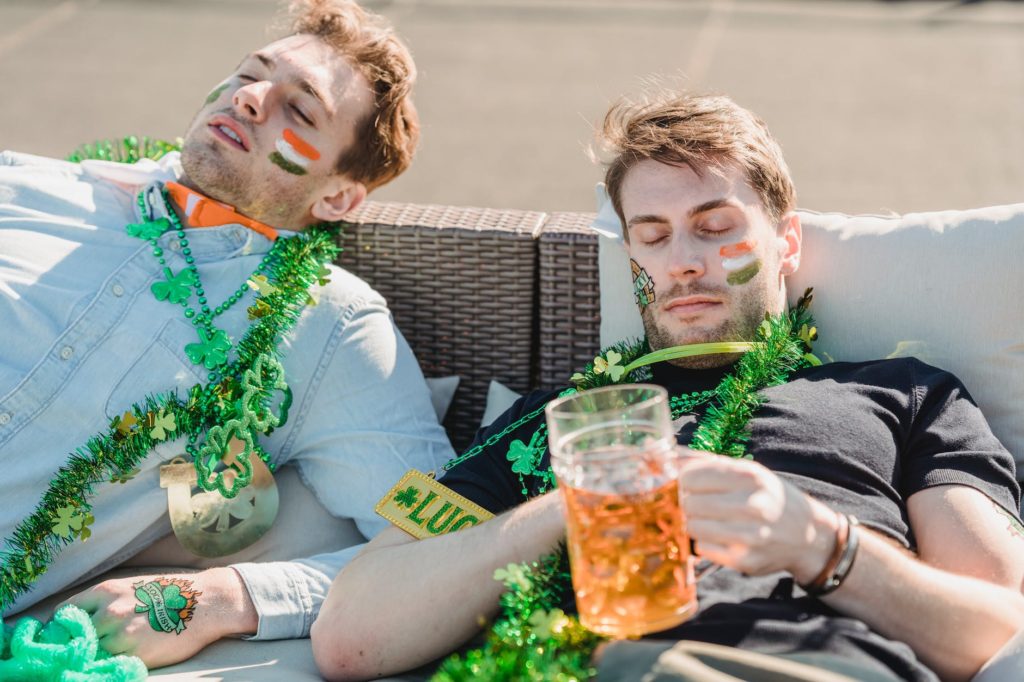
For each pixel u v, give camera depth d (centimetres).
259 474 236
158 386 232
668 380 225
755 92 750
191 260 246
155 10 967
